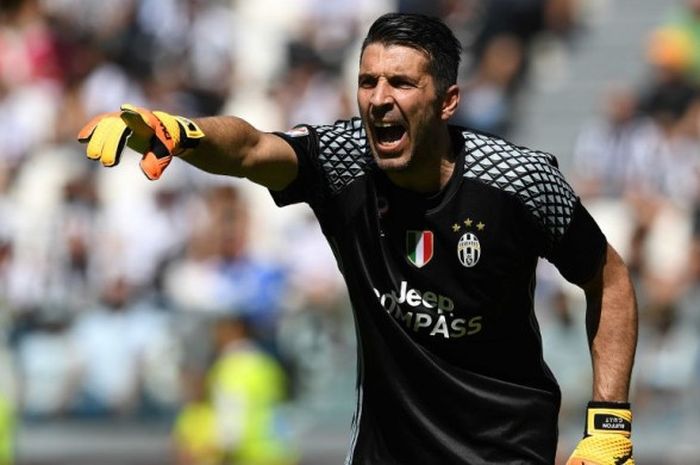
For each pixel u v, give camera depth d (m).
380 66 14.43
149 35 53.28
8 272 43.19
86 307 40.84
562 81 51.03
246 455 36.03
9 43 52.53
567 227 15.00
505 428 15.32
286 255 43.47
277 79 53.34
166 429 38.97
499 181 14.76
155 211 45.62
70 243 44.06
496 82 49.59
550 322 37.19
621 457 15.02
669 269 39.62
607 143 45.66
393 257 15.02
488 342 15.18
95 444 39.31
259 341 38.72
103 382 40.03
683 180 44.28
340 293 41.03
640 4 52.44
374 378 15.52
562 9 51.81
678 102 45.88
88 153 13.30
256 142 14.61
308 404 38.59
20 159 50.03
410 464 15.46
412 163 14.63
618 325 15.35
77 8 53.84
